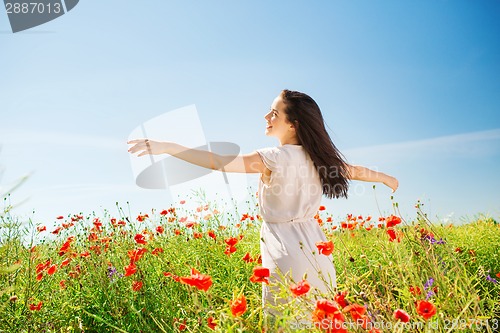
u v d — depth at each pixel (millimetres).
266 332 1565
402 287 2205
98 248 3133
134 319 2475
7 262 2598
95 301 2729
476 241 4402
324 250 1748
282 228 2033
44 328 2396
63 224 4027
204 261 3422
